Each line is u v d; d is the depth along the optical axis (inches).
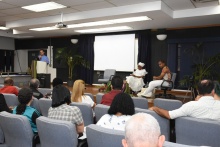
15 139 75.0
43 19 257.1
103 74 355.6
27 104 86.1
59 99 76.8
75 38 377.1
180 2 187.9
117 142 52.4
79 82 114.6
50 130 63.7
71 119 73.9
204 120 67.9
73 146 62.6
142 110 81.4
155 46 313.4
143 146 27.9
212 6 198.7
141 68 281.9
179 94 284.8
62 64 397.4
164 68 247.0
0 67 429.1
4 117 72.5
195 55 284.8
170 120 81.6
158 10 186.4
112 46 342.3
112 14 208.7
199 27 276.8
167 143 42.9
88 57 364.5
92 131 56.7
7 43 429.7
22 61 448.1
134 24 261.4
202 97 76.7
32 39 432.1
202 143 69.2
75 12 231.1
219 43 270.4
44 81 263.3
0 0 186.2
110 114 67.0
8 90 141.9
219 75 241.3
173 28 290.0
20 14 243.1
